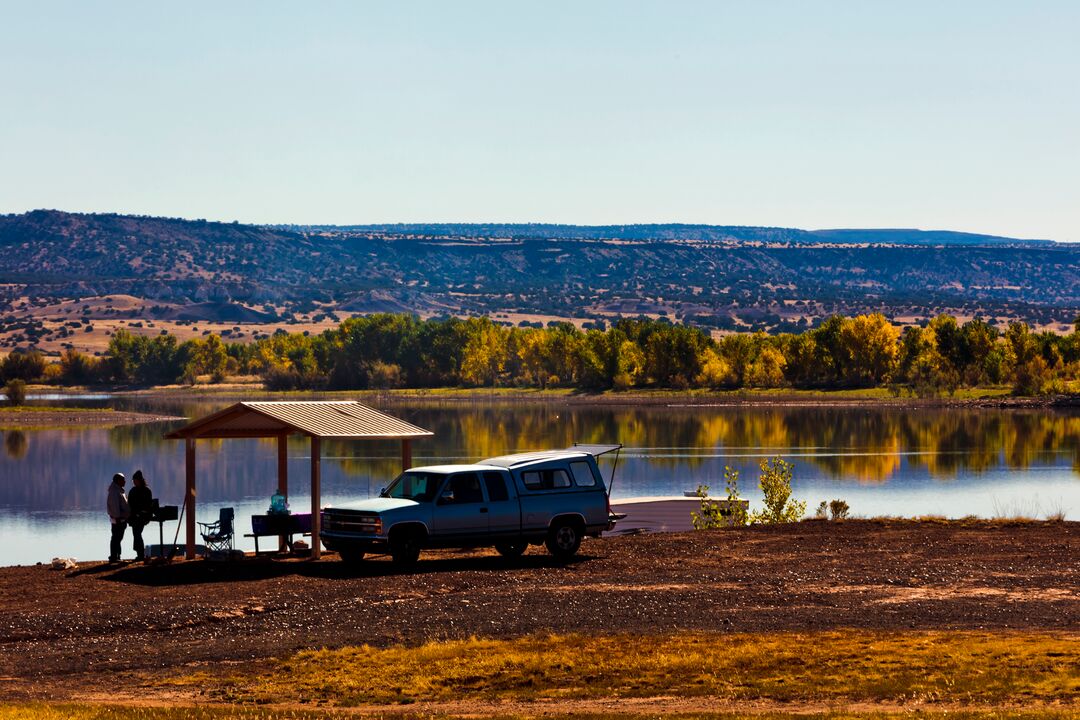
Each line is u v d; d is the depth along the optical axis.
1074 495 98.94
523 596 36.28
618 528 68.81
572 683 26.92
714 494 97.06
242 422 45.25
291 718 23.94
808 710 24.25
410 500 42.38
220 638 31.55
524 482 43.50
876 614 33.25
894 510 88.69
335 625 32.75
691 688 26.28
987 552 44.09
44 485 110.75
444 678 27.38
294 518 44.31
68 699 26.16
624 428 188.00
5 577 40.59
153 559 43.91
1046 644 28.66
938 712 23.50
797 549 45.50
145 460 136.62
